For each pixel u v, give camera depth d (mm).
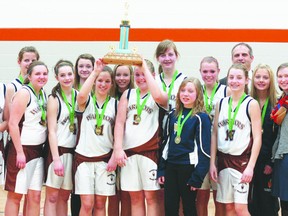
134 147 4828
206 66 5184
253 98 4949
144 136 4828
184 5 8133
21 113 4812
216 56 8148
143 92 4953
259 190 4992
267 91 5008
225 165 4766
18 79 5430
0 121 5031
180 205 5168
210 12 8109
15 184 4801
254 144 4680
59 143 4922
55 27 8281
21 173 4816
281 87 4805
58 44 8305
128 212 5219
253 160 4668
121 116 4883
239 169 4711
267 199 4969
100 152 4855
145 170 4820
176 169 4703
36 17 8273
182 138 4707
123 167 4871
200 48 8148
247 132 4738
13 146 4863
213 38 8117
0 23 8297
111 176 4867
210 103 5180
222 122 4844
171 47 5211
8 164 4855
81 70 5453
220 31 8102
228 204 4785
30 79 4922
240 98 4820
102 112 4898
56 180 4875
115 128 4863
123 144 4906
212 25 8109
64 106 4949
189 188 4684
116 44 8242
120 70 5262
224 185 4762
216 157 4965
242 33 8078
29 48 5484
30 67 4926
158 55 5250
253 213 5074
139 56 4699
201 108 4773
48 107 4914
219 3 8086
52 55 8320
